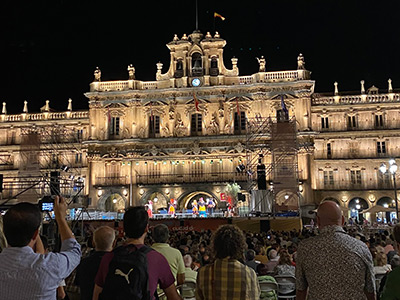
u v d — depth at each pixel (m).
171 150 70.81
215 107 71.38
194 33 74.50
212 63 73.50
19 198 51.88
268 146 67.88
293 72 71.00
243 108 71.06
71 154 76.44
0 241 6.92
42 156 75.31
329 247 7.02
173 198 69.25
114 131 73.12
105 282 6.52
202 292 7.62
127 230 7.47
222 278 7.40
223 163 70.19
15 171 76.56
